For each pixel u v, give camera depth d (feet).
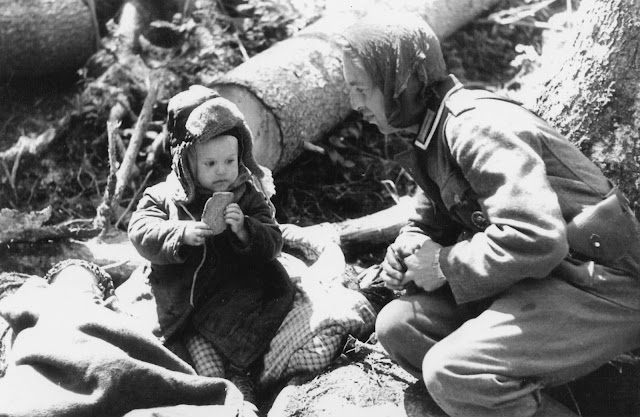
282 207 11.13
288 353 7.85
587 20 8.32
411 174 7.35
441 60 7.04
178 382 7.05
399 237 7.68
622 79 8.13
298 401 7.50
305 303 8.15
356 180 11.57
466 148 6.66
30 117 12.21
